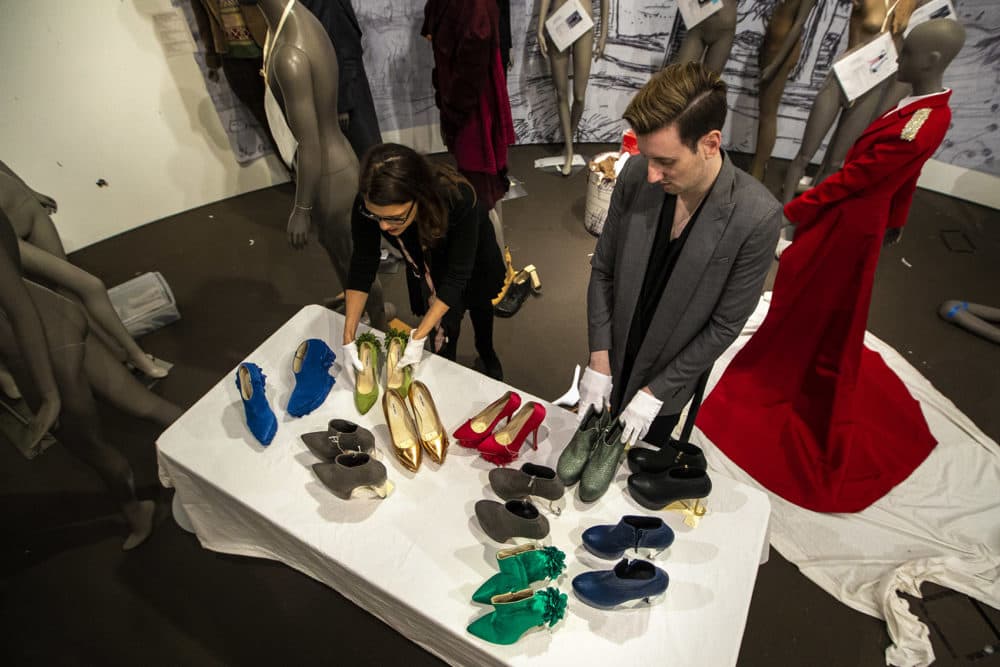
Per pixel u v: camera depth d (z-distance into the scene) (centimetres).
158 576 205
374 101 414
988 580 195
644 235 136
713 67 353
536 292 326
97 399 196
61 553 212
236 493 146
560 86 384
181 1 336
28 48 300
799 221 221
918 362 282
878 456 229
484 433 153
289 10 194
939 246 352
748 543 135
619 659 115
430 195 144
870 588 197
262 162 414
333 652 187
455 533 137
